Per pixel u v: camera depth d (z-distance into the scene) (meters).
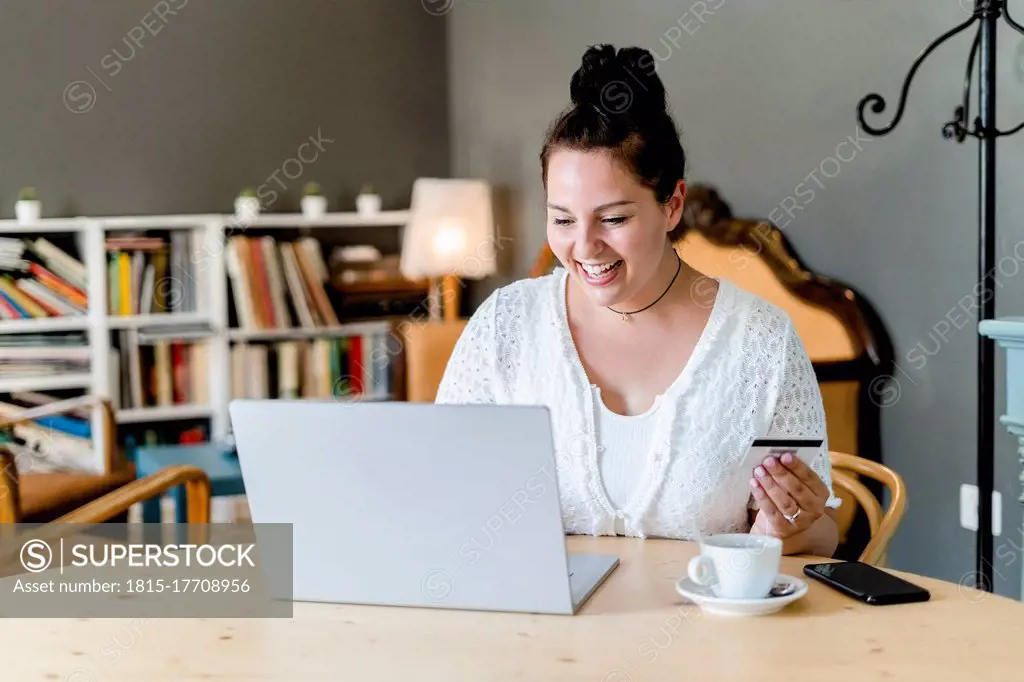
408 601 1.32
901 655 1.13
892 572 1.44
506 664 1.13
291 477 1.32
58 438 4.41
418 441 1.26
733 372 1.65
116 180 4.82
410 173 5.40
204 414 4.77
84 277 4.55
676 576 1.41
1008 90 2.57
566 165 1.54
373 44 5.28
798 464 1.40
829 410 2.88
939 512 2.81
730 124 3.48
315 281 4.96
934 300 2.80
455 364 1.79
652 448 1.62
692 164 3.68
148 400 4.67
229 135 5.02
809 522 1.43
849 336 2.94
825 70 3.10
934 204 2.78
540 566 1.27
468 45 5.20
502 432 1.23
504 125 4.91
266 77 5.07
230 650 1.20
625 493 1.63
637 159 1.52
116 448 3.68
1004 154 2.58
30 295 4.47
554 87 4.48
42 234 4.63
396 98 5.35
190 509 2.42
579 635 1.21
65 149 4.72
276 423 1.30
